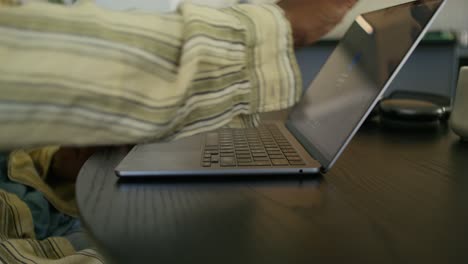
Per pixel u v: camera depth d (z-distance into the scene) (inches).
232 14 14.3
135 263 9.5
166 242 10.6
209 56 12.9
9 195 27.4
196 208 13.0
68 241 26.1
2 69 10.0
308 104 22.5
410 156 19.4
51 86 10.4
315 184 15.3
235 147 19.5
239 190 14.6
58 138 11.1
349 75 18.6
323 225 11.5
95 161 18.6
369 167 17.5
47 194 31.5
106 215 12.4
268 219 12.0
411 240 10.5
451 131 25.0
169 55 12.3
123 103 11.4
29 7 10.6
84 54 10.8
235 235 10.9
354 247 10.2
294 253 9.9
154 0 42.9
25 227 26.6
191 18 12.7
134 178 16.0
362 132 25.0
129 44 11.5
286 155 17.8
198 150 19.0
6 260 21.3
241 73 14.4
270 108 15.3
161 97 11.9
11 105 10.2
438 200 13.5
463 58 44.5
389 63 15.2
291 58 15.3
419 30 14.4
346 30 22.1
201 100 13.2
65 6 11.6
